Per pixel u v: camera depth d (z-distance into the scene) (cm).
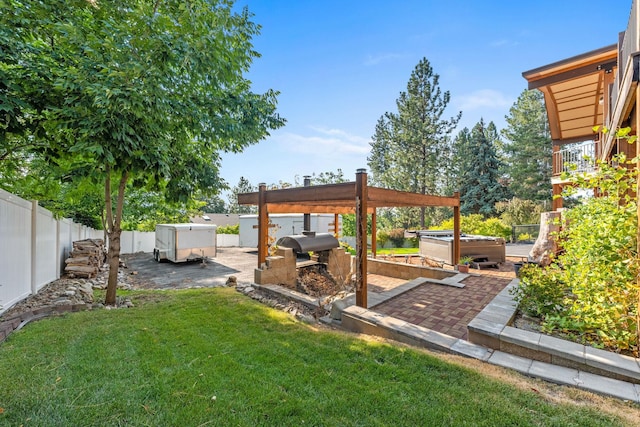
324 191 517
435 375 262
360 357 299
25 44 389
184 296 576
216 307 489
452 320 428
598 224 356
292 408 214
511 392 235
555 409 214
